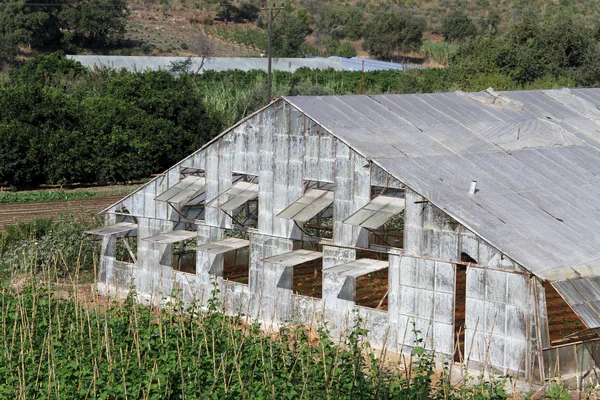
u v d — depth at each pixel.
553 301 28.42
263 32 135.50
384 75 89.81
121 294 30.47
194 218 30.70
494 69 61.41
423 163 25.28
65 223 36.41
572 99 35.56
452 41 133.38
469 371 22.14
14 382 18.30
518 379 21.30
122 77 66.12
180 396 17.50
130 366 19.03
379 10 151.00
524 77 62.00
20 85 58.00
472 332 22.27
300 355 18.86
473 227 22.20
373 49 124.62
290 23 131.25
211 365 18.72
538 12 135.88
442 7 154.38
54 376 17.64
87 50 118.75
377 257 33.62
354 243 24.91
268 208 26.94
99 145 55.72
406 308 23.70
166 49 122.56
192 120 62.09
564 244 22.64
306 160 25.97
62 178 53.97
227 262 34.53
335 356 18.89
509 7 151.62
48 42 117.81
